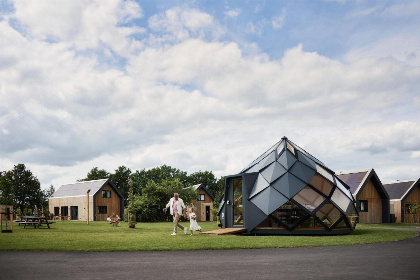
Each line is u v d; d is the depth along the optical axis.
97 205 45.19
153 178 79.25
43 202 70.19
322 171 18.23
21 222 22.08
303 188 16.81
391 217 35.62
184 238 13.13
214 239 12.75
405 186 37.78
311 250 10.11
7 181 46.34
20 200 69.19
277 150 19.03
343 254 9.24
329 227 16.45
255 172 18.34
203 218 48.38
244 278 6.12
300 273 6.56
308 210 16.38
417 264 7.63
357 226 26.44
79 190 48.53
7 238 12.98
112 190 47.22
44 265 7.37
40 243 11.14
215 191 82.81
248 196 17.48
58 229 20.08
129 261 7.93
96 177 75.69
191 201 44.78
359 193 33.62
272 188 17.14
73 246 10.38
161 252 9.49
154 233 16.33
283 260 8.15
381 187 35.06
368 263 7.75
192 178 83.62
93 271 6.71
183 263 7.68
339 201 17.31
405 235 15.70
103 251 9.62
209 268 7.07
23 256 8.65
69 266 7.25
